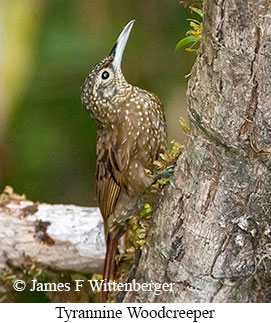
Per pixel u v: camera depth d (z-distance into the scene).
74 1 14.47
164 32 14.80
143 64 14.93
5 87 14.48
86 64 14.48
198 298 9.23
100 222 11.67
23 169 15.19
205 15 7.82
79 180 15.47
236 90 7.89
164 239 9.16
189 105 8.40
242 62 7.74
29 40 14.37
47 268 11.88
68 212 11.83
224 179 8.53
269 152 8.17
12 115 14.77
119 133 10.47
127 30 10.75
